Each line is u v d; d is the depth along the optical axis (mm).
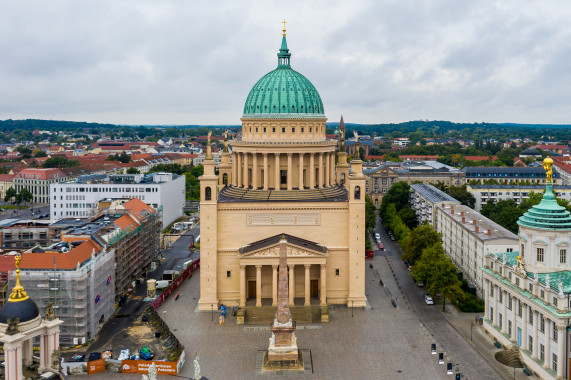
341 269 151625
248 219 150375
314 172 168750
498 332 124125
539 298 108875
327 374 109500
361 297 149625
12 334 70875
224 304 150625
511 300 120375
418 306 150000
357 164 150125
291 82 170750
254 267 150625
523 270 115438
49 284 124500
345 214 151000
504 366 113188
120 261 158500
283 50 178750
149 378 72312
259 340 127062
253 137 168875
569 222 114000
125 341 127500
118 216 180375
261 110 168750
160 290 167750
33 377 73938
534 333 109438
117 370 111062
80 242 141625
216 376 108688
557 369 101188
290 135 167000
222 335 130125
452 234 188625
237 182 173000
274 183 167125
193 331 132750
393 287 166750
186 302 154375
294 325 114375
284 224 151000
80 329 125562
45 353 76812
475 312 145375
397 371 110688
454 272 147125
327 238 151500
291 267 144000
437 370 111062
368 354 118938
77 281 124500
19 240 180750
